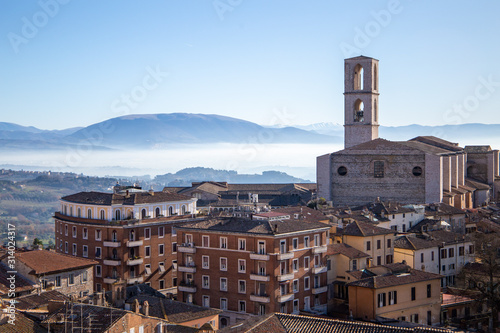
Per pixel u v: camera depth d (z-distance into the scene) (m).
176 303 115.06
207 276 137.75
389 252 158.38
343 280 143.25
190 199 179.75
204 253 138.12
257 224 134.88
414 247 156.50
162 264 169.75
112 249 162.38
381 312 124.00
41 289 114.94
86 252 166.62
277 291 130.00
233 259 134.00
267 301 128.75
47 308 98.00
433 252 161.00
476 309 139.38
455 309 138.00
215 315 113.19
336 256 145.00
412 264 156.00
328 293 142.12
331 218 170.75
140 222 165.25
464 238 170.75
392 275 131.25
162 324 91.25
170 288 171.12
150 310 109.88
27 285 116.56
